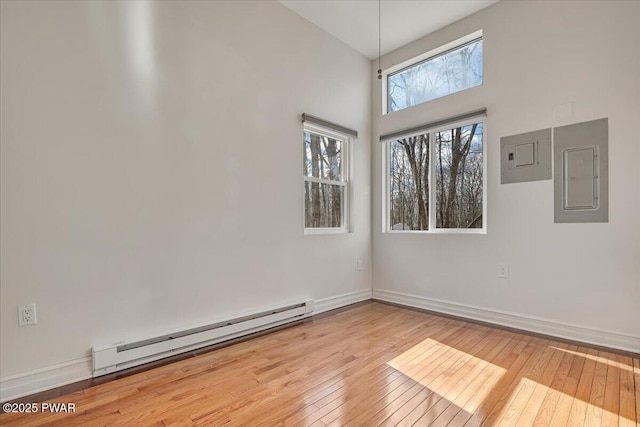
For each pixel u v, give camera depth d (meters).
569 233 2.70
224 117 2.75
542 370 2.12
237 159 2.83
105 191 2.14
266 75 3.05
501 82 3.09
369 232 4.13
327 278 3.61
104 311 2.13
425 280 3.65
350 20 3.43
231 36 2.81
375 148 4.14
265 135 3.04
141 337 2.27
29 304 1.88
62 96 1.99
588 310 2.61
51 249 1.96
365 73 4.10
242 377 2.06
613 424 1.56
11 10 1.84
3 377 1.80
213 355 2.40
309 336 2.79
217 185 2.69
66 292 2.00
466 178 3.41
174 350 2.38
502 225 3.07
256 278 2.95
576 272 2.67
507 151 3.04
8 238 1.83
